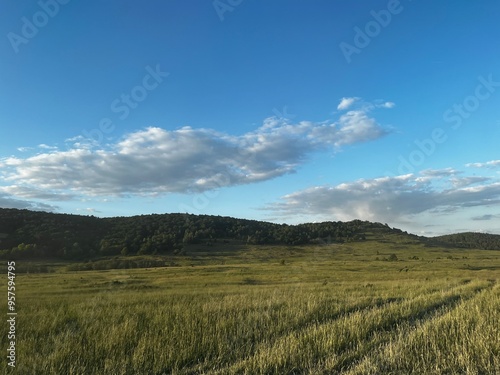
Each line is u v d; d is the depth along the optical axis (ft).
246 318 38.11
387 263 245.65
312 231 535.60
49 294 75.82
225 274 152.97
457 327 31.78
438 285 80.89
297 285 93.15
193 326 34.22
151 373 23.79
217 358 26.11
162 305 52.11
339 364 24.27
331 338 28.78
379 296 62.03
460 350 25.35
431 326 32.76
